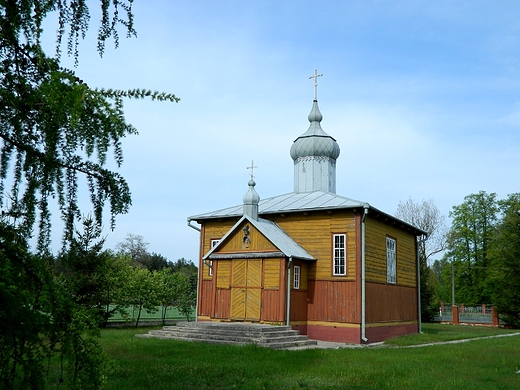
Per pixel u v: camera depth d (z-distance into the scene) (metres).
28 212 3.66
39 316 3.62
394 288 24.44
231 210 25.20
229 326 18.41
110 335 18.83
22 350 3.66
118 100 3.65
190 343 16.45
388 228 24.39
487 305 45.97
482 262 51.50
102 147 3.66
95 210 3.92
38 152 3.70
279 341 17.56
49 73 3.63
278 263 20.41
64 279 4.04
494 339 23.98
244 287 21.11
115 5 3.94
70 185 3.82
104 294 22.55
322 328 21.20
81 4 3.83
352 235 21.31
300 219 22.67
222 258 21.80
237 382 10.25
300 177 27.55
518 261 37.66
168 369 11.43
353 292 20.81
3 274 3.48
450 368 13.01
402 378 11.28
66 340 3.78
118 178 3.96
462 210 53.19
